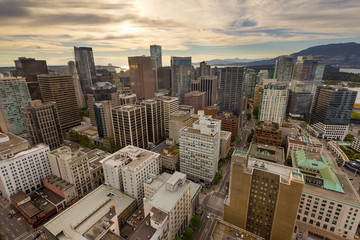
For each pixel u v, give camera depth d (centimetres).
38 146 17100
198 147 16375
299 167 13888
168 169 19012
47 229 10900
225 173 19275
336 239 11050
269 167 10681
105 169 14762
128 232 11950
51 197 14875
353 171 19150
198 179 17400
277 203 9819
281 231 10131
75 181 15362
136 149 16112
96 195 13888
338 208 11006
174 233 10906
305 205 11969
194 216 12575
